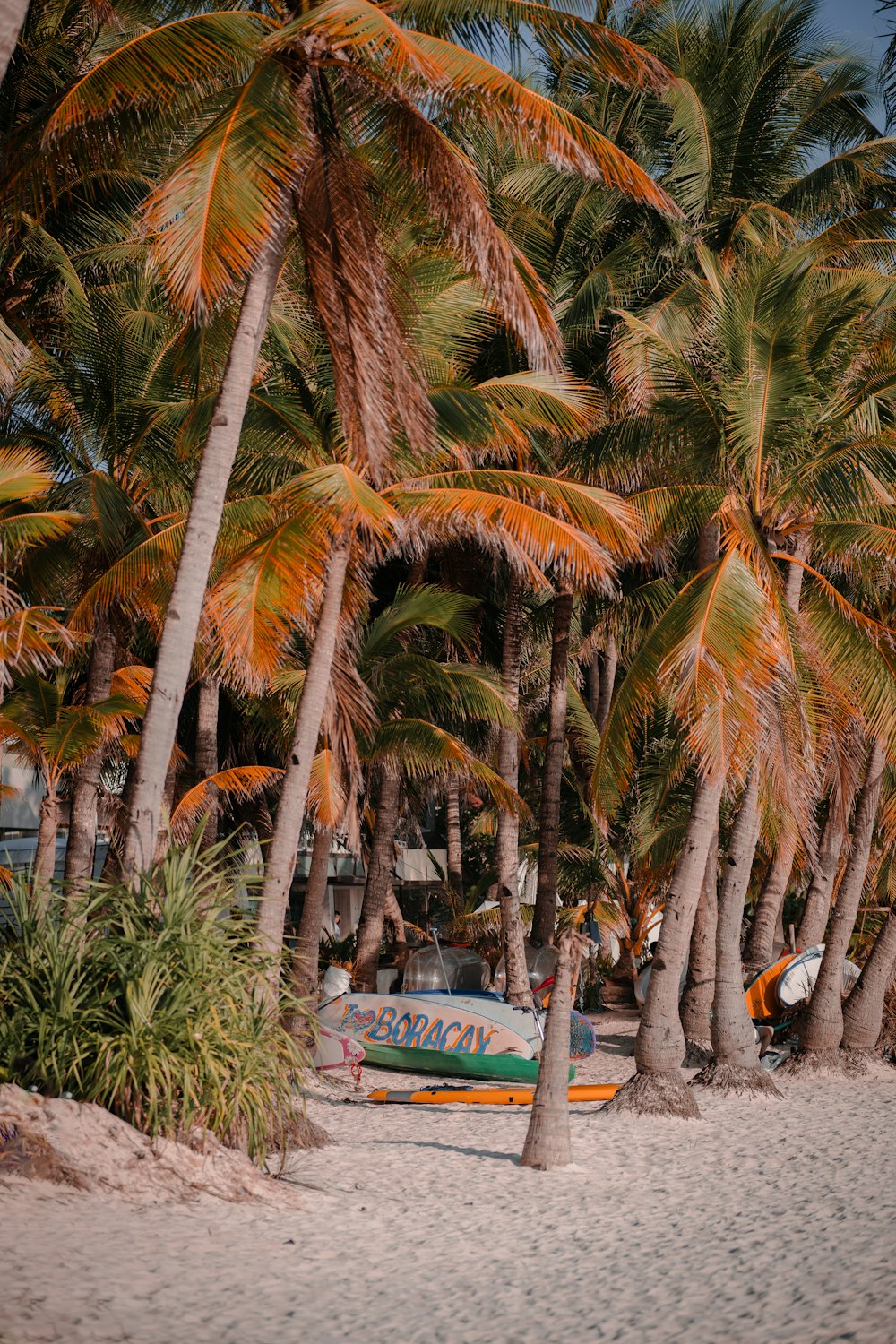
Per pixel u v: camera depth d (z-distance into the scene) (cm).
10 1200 680
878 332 1547
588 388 1556
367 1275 678
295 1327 573
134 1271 615
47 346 1680
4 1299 541
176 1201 749
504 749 2012
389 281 1157
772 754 1379
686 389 1377
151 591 1361
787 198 2102
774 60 2128
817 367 1386
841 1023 1648
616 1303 640
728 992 1477
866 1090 1491
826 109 2166
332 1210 822
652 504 1434
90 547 1414
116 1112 802
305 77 987
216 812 2077
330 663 1209
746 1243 763
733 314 1339
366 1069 1670
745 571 1249
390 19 880
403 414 1142
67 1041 791
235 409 1002
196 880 897
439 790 2848
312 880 1634
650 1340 573
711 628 1215
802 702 1467
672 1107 1276
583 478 1529
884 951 1702
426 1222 820
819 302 1405
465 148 1806
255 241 891
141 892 891
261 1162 874
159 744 950
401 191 1104
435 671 1798
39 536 1280
